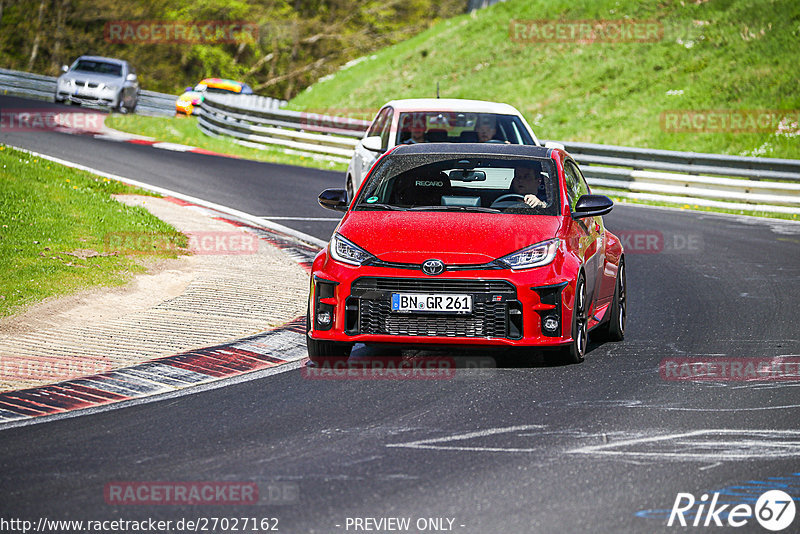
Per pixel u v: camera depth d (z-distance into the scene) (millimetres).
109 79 115312
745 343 31656
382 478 18922
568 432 21984
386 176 31016
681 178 73562
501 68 126875
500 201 29719
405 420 22859
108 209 49625
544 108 113250
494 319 26766
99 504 17547
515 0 143500
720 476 19172
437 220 28469
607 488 18422
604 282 30953
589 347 31156
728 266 47438
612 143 99562
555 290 27141
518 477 19000
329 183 72000
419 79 132750
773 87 100500
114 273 37875
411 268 26828
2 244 39344
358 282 27031
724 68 107562
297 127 92375
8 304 32531
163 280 38031
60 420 22828
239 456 20250
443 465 19703
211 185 67188
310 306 27891
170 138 97438
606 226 59781
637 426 22484
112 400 24484
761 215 70312
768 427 22469
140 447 20859
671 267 47156
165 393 25172
